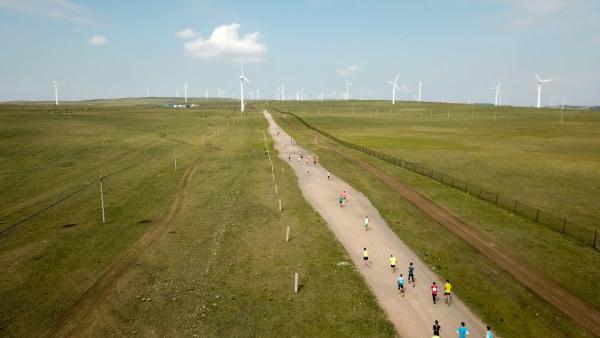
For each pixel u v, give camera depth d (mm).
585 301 29406
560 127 159875
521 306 28719
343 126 160875
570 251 37594
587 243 39406
